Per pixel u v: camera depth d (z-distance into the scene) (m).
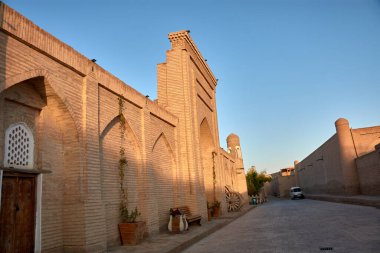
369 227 9.77
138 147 10.07
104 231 7.29
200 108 16.55
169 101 14.23
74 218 6.77
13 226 5.70
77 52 7.26
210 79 19.12
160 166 11.79
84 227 6.69
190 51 15.36
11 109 5.97
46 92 6.57
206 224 13.27
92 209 7.00
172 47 14.80
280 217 15.87
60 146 7.04
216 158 19.11
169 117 12.80
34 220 6.16
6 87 5.40
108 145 8.54
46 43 6.34
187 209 13.14
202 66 17.34
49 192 6.57
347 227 10.21
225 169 23.41
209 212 15.54
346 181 25.92
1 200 5.54
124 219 8.70
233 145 33.88
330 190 32.38
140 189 9.92
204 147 18.80
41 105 6.65
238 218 17.12
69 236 6.73
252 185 42.19
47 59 6.41
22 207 5.94
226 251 7.70
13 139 5.95
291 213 17.83
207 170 18.41
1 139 5.61
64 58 6.81
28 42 5.88
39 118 6.62
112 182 8.52
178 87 14.33
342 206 19.55
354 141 26.16
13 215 5.73
